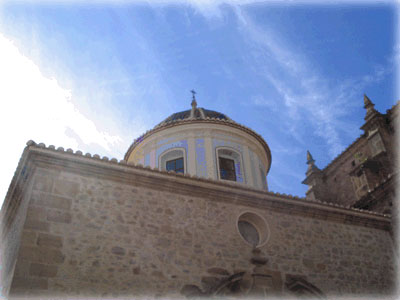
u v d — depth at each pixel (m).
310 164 28.23
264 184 21.53
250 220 14.50
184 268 12.15
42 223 10.86
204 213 13.46
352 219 16.17
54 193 11.41
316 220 15.53
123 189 12.55
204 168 19.70
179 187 13.41
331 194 26.25
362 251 15.63
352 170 23.53
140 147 21.59
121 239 11.68
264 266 13.41
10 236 12.73
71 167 11.96
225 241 13.25
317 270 14.28
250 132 21.53
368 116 23.50
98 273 10.89
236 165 20.59
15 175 11.91
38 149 11.54
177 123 20.89
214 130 21.02
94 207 11.78
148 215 12.48
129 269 11.34
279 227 14.58
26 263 10.17
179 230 12.72
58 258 10.60
